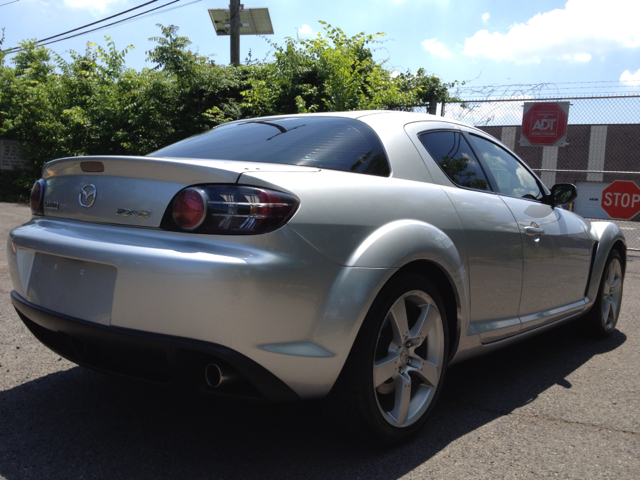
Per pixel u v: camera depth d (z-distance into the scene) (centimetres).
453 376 315
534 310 309
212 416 246
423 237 220
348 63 1054
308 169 211
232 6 1462
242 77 1323
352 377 199
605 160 2058
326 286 191
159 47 1236
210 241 180
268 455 212
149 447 215
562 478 202
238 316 173
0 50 1805
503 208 284
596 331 399
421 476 200
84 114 1375
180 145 276
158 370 188
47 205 231
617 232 402
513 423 250
